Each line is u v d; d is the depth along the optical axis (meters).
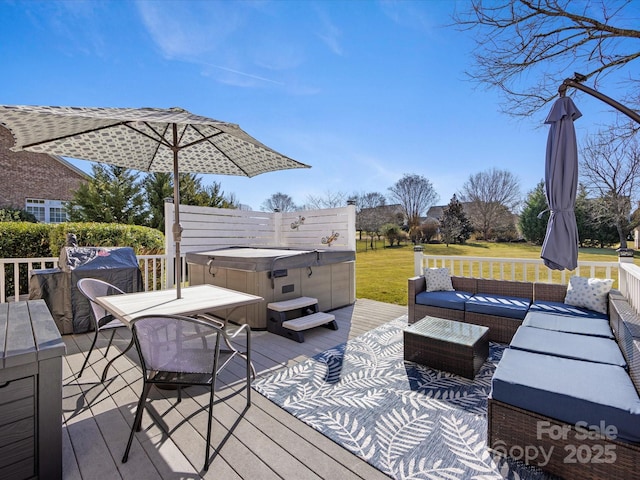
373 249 15.52
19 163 11.83
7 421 1.50
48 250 5.85
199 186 12.66
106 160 3.59
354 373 2.89
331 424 2.12
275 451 1.86
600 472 1.56
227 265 4.49
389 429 2.07
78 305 3.91
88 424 2.12
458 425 2.11
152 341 1.83
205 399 2.43
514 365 2.02
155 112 2.46
